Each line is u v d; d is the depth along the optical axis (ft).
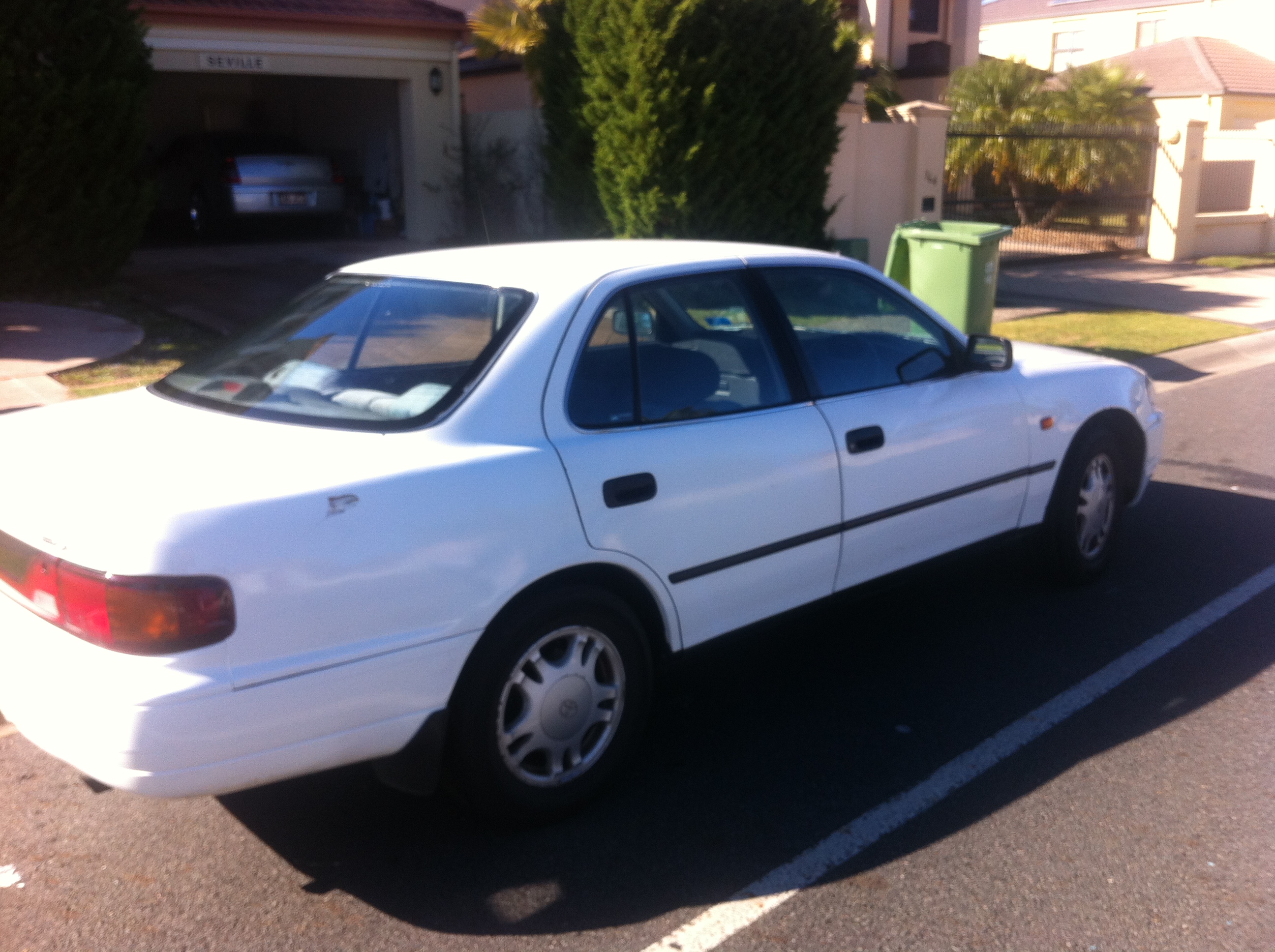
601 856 11.07
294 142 58.75
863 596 14.42
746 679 14.98
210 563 8.96
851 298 14.58
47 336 32.73
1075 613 17.03
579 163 40.78
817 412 13.42
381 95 58.49
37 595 9.39
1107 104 69.97
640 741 12.23
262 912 10.21
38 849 11.20
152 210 39.83
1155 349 37.58
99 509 9.21
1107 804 11.85
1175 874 10.64
